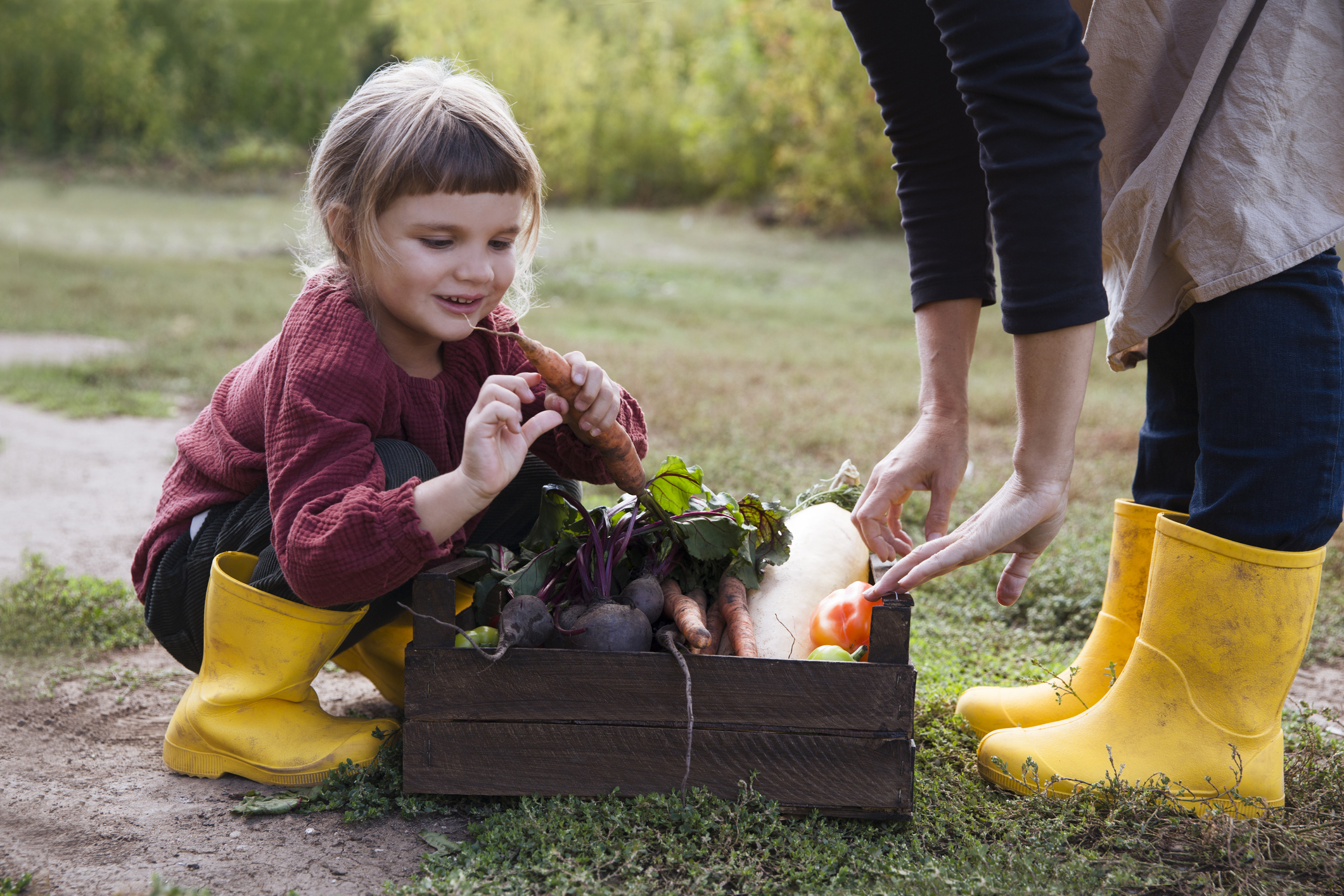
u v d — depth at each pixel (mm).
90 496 4547
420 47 20641
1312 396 1924
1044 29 1722
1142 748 2057
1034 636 3062
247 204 19094
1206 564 1996
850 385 6949
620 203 20953
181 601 2258
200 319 9250
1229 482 1979
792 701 1899
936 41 2191
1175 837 1900
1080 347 1804
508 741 1932
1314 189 1930
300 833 1921
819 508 2512
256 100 22844
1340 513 1984
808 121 17234
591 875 1717
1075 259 1770
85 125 22812
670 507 2260
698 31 23312
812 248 16172
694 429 5426
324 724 2158
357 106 2016
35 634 2859
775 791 1919
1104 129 1807
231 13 22734
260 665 2111
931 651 2857
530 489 2430
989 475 4629
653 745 1919
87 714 2475
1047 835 1887
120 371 7047
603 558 2076
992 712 2369
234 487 2178
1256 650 1985
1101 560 3473
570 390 1930
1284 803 2055
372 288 2045
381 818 1971
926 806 2010
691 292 12625
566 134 21062
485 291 2012
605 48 22359
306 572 1860
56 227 16109
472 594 2412
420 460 2027
